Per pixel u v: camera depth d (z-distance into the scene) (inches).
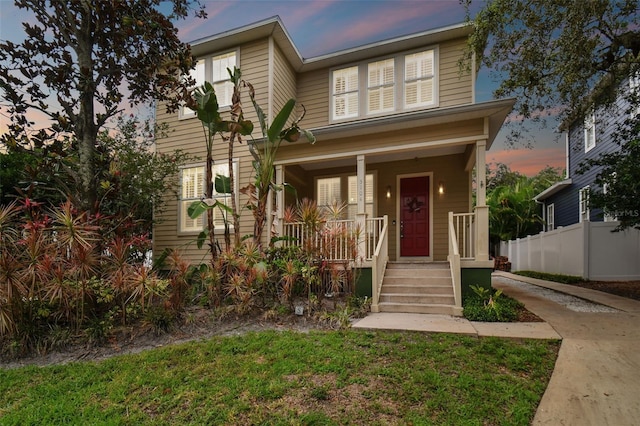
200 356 157.5
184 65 266.7
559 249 450.6
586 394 115.9
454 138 276.8
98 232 225.0
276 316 217.3
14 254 183.6
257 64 382.0
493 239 786.8
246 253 233.3
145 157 361.1
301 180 416.8
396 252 383.2
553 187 636.1
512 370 135.1
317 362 143.9
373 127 292.7
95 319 193.9
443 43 372.8
